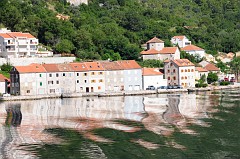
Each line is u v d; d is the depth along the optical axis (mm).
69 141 109188
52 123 135750
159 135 113938
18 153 98562
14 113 159250
